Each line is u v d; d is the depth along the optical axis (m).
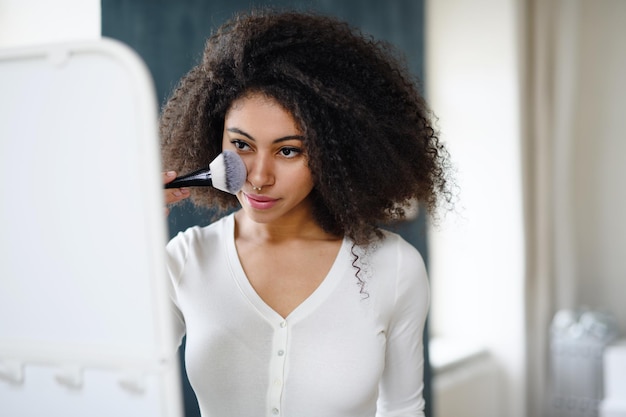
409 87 1.10
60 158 0.63
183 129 1.08
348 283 1.02
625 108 3.17
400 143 1.06
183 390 1.37
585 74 3.21
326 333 1.00
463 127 2.96
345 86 0.99
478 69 2.92
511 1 2.83
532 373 3.00
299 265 1.04
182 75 1.39
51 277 0.65
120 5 1.29
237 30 1.00
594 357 2.81
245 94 0.94
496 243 2.92
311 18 1.01
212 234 1.08
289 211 1.04
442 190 1.16
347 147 1.01
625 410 2.60
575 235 3.21
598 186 3.23
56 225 0.64
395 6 2.17
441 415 2.56
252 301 1.01
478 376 2.79
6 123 0.64
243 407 1.01
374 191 1.04
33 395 0.67
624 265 3.21
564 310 3.09
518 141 2.86
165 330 0.63
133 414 0.64
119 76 0.60
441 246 3.03
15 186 0.65
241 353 1.01
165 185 0.91
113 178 0.62
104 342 0.64
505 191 2.89
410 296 1.07
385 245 1.08
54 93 0.62
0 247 0.66
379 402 1.13
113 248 0.63
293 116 0.92
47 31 1.27
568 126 3.06
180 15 1.38
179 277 1.05
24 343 0.67
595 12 3.18
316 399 0.99
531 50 3.02
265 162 0.93
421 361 1.12
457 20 2.95
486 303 2.95
